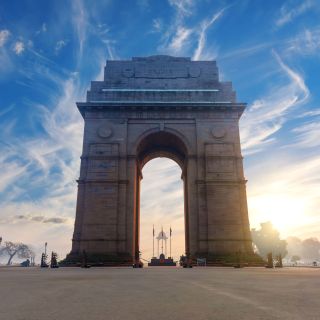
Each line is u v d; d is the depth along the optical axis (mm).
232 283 16109
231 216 55406
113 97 61812
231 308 8422
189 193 57281
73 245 53812
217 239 54188
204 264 51156
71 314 7727
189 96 62125
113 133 59688
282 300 9797
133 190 57375
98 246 53781
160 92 62188
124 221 55219
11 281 17812
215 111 61031
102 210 55531
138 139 59938
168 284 15656
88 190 56531
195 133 60250
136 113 60938
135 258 61344
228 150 58938
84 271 31891
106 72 64688
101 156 58375
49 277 21516
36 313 7859
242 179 57312
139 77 64562
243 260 51531
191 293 11750
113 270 34812
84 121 60219
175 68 65250
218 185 57031
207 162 58281
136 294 11547
